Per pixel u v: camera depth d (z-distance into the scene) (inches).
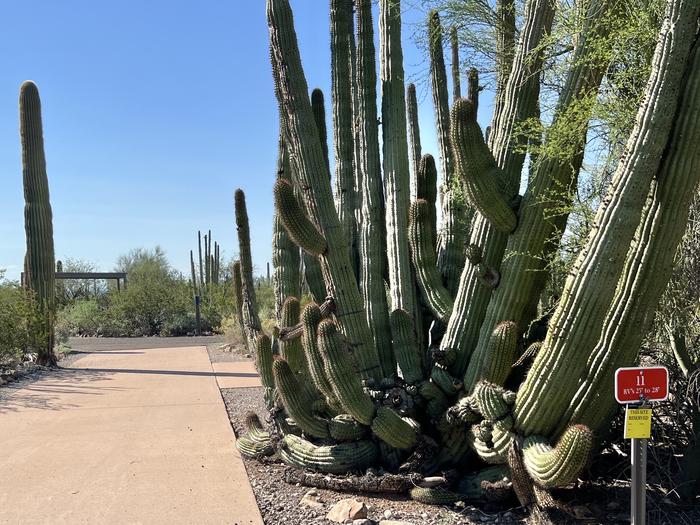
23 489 220.5
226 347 699.4
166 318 1032.2
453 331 211.8
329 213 212.7
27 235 562.3
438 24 267.1
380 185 245.8
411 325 222.4
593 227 160.2
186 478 229.8
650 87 151.9
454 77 320.8
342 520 182.9
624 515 173.8
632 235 154.5
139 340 885.2
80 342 868.6
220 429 306.2
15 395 407.5
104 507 202.2
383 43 249.0
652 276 161.3
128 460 253.9
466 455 204.4
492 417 176.4
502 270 193.3
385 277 252.4
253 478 229.9
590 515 170.9
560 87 209.9
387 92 245.6
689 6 146.9
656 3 167.8
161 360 594.2
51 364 551.8
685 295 192.1
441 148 275.7
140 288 1056.2
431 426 211.2
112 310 1034.7
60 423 323.6
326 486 211.0
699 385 190.5
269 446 246.2
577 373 163.3
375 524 180.9
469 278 208.2
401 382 211.2
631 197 152.5
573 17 185.3
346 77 252.8
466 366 207.9
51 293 569.9
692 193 155.9
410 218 231.5
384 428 195.8
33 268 561.9
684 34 147.5
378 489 202.1
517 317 191.8
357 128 252.2
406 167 243.3
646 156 150.6
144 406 365.4
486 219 196.2
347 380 194.1
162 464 247.9
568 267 189.8
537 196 184.5
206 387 431.2
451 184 246.4
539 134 193.5
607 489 187.6
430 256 230.7
